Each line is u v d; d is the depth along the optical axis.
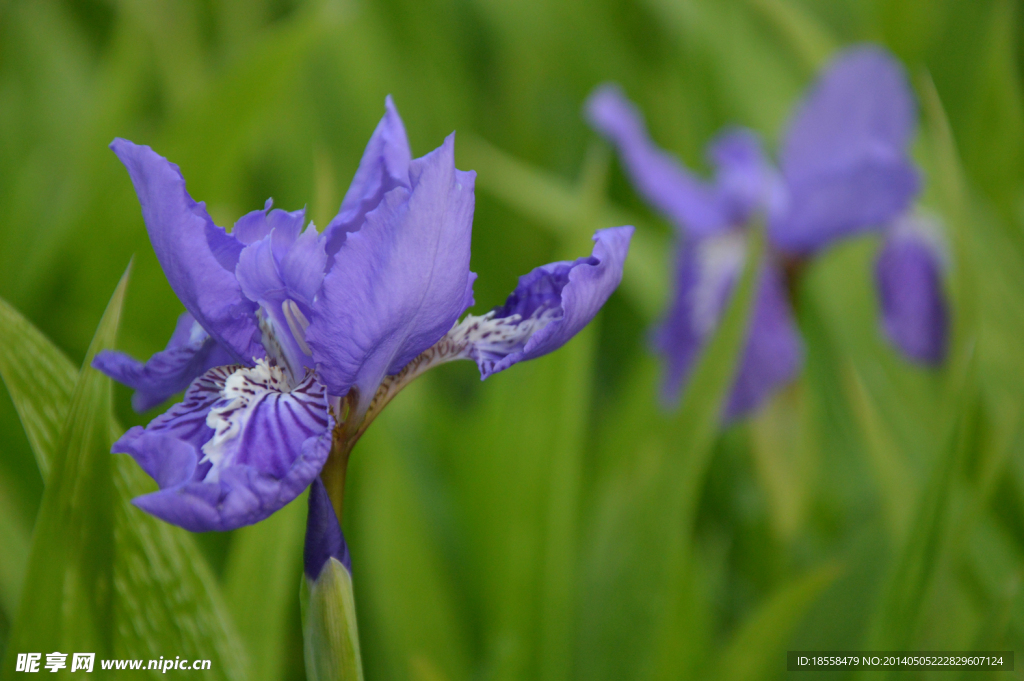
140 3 1.19
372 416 0.60
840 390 1.08
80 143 1.12
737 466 1.04
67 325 0.90
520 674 0.71
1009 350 0.84
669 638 0.71
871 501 0.94
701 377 0.71
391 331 0.58
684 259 0.99
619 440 0.97
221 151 0.95
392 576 0.74
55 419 0.61
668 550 0.71
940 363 1.04
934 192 1.04
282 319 0.60
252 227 0.60
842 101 0.94
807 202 0.91
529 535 0.72
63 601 0.60
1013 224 1.06
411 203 0.57
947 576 0.69
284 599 0.68
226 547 0.83
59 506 0.60
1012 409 0.72
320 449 0.57
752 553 0.94
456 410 1.19
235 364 0.60
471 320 0.62
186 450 0.56
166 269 0.59
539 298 0.61
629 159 0.96
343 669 0.59
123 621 0.61
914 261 1.03
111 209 0.92
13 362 0.61
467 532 0.85
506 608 0.72
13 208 1.04
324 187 0.72
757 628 0.69
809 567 0.87
